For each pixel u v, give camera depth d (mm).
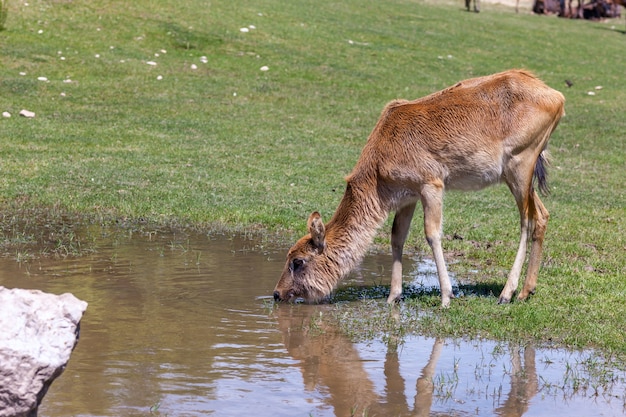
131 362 9836
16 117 28203
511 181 13195
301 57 41000
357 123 31375
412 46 46281
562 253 16297
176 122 29359
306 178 23125
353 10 53625
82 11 42531
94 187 20734
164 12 44219
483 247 16953
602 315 12188
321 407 8750
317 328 11562
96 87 33219
